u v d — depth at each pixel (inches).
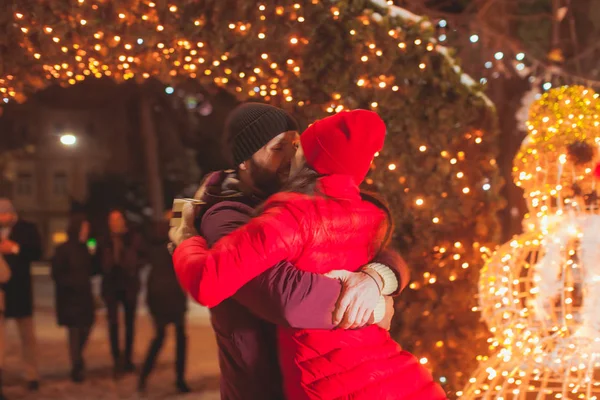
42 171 1649.9
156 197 978.7
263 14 187.5
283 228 90.4
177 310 282.4
